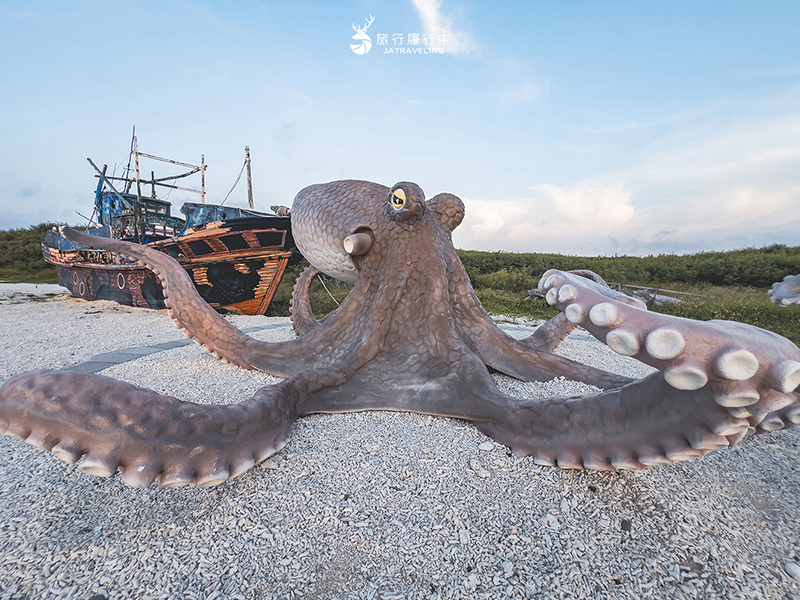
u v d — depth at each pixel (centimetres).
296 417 330
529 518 241
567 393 376
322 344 441
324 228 491
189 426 220
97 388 201
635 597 197
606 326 156
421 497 257
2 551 219
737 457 326
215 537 226
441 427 334
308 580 205
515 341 430
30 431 192
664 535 230
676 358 145
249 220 1080
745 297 1591
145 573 205
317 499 253
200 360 578
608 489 261
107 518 241
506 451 296
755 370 135
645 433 212
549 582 205
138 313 1288
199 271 1157
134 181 1338
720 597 197
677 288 1938
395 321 397
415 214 413
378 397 364
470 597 197
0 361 639
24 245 3127
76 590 196
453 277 432
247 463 241
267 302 1240
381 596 198
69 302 1552
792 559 221
